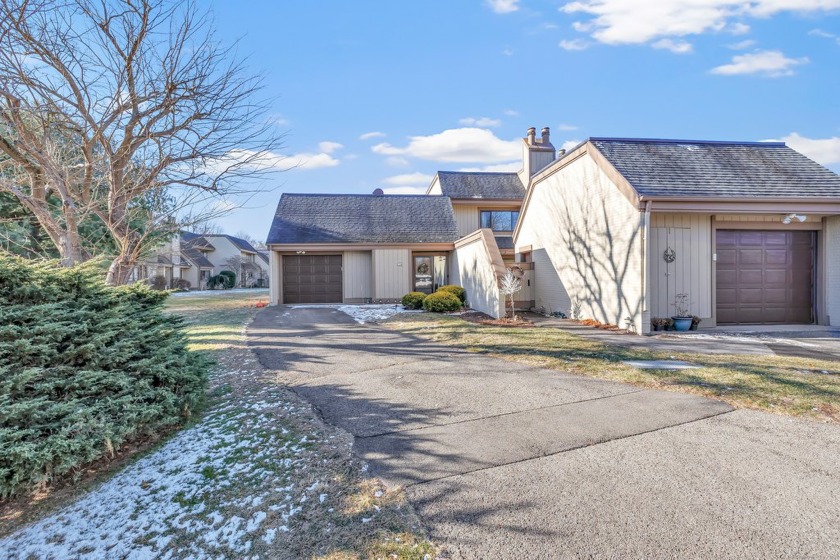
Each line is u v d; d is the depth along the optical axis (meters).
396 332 10.11
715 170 10.24
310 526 2.63
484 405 4.71
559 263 13.09
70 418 3.26
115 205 5.49
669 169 10.18
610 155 10.67
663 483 2.98
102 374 3.62
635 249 9.45
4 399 2.93
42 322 3.32
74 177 5.51
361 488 3.03
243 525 2.69
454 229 19.06
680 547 2.33
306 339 9.30
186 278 37.16
